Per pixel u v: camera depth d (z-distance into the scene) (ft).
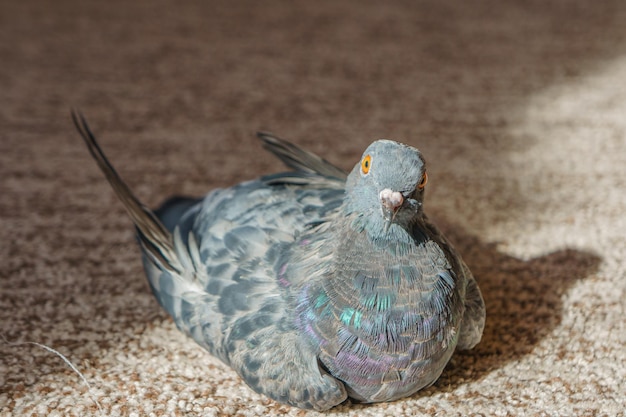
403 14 4.09
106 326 1.96
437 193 2.44
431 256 1.64
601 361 1.84
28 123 2.84
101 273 2.13
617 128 2.77
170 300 1.84
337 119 2.89
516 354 1.87
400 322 1.62
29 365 1.85
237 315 1.73
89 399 1.77
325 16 4.04
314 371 1.64
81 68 3.34
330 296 1.64
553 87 3.14
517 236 2.25
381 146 1.63
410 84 3.20
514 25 3.88
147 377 1.83
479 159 2.61
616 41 3.63
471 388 1.79
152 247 1.88
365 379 1.65
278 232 1.78
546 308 2.00
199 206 2.02
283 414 1.74
